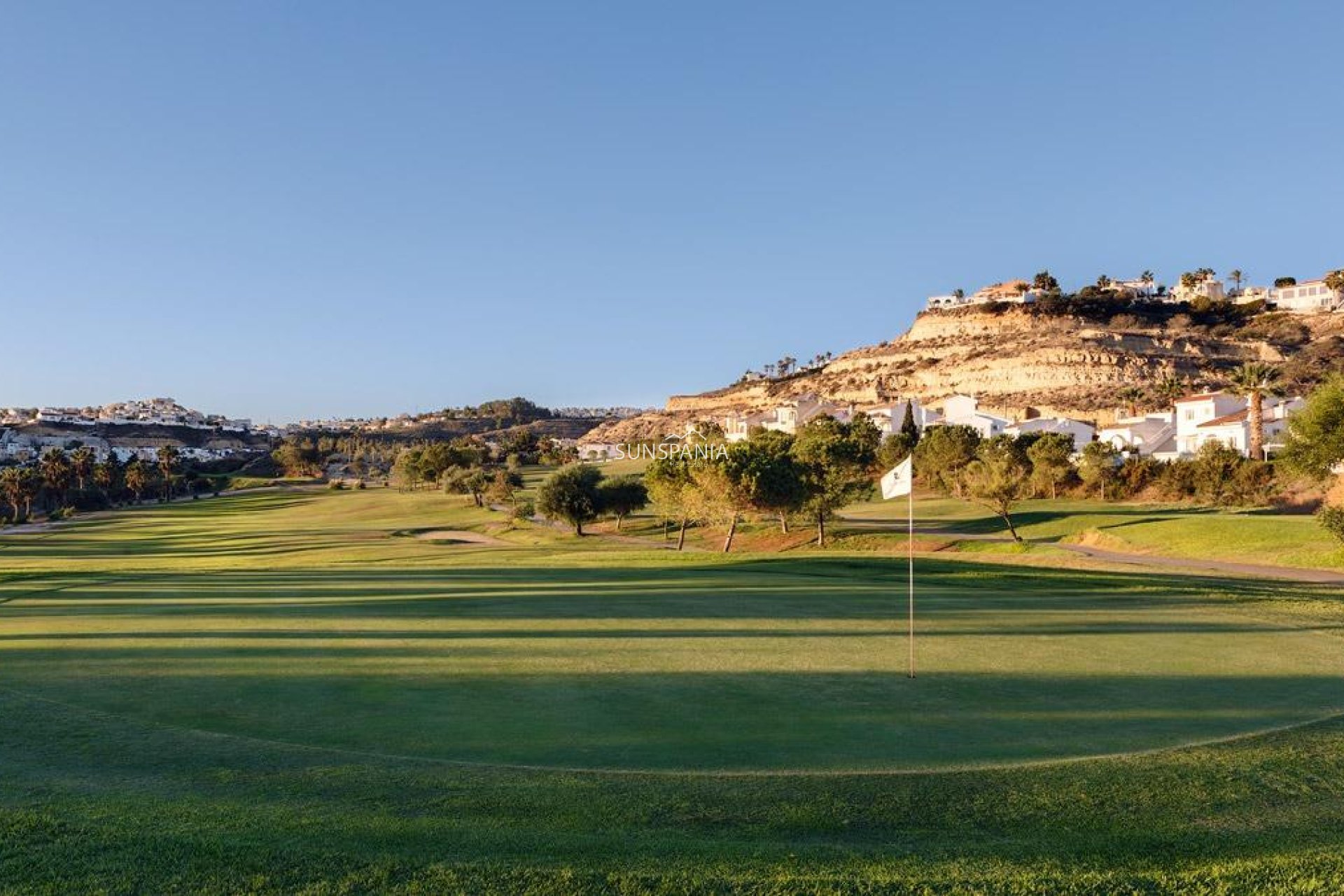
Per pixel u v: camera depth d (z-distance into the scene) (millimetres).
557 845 7461
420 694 13047
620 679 14023
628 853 7309
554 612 21219
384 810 8234
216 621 20312
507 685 13609
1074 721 11570
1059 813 8312
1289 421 42594
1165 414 108875
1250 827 8062
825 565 31453
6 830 7711
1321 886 7004
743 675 14305
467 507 101125
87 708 12211
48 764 9602
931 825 8008
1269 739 10602
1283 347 157875
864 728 11234
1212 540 45406
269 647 16844
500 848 7410
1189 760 9781
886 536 57906
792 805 8406
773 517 68250
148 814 8086
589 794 8648
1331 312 174875
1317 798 8758
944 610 21266
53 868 7043
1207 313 187750
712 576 29109
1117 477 74812
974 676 14203
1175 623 19500
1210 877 7125
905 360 192625
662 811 8234
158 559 57219
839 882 6910
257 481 185750
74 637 18125
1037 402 148625
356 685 13633
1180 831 7953
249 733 11039
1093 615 20609
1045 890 6875
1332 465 41844
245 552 62375
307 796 8617
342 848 7391
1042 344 165625
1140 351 159875
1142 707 12297
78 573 35125
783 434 84250
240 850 7332
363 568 36281
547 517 73938
